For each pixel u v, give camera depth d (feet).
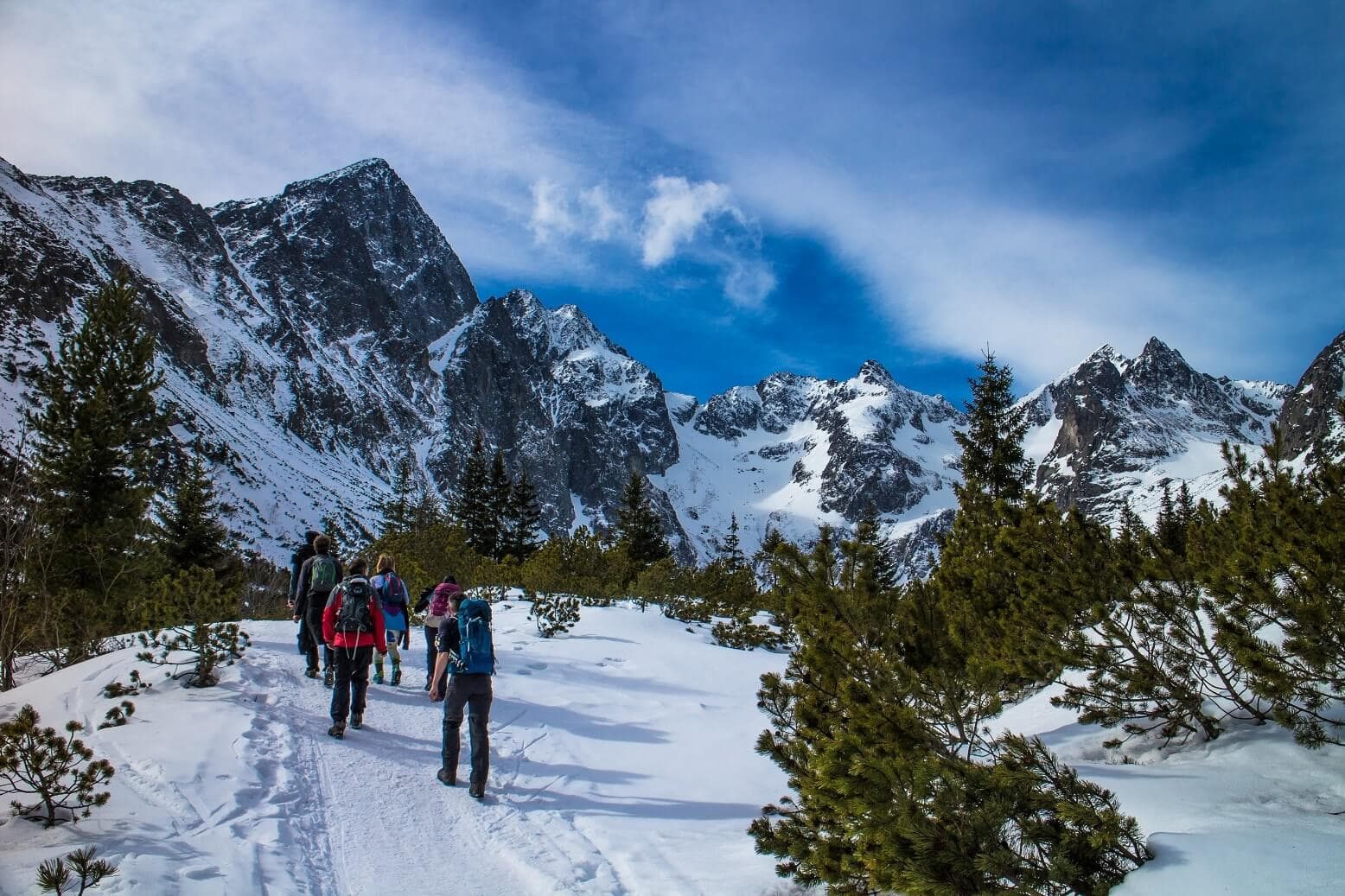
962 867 10.62
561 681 40.60
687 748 30.07
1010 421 76.59
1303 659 14.08
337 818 19.70
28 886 14.16
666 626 69.26
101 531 67.56
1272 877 9.39
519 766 25.94
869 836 11.73
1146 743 17.81
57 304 451.53
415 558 77.82
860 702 14.03
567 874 17.28
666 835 20.27
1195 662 17.26
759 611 98.68
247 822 18.28
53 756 17.53
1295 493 15.55
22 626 48.88
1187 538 19.90
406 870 17.22
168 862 15.46
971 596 23.90
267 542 359.87
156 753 21.88
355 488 569.64
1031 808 11.03
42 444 70.13
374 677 35.65
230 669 32.96
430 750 26.63
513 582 92.12
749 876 16.79
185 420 419.74
